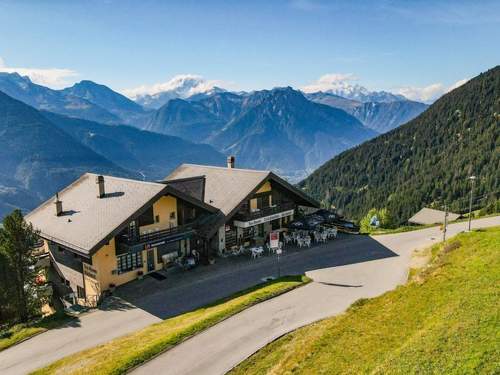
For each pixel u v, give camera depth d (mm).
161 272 41875
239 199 46406
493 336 18750
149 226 41312
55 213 44594
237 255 46281
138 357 24875
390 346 21375
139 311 33938
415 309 24891
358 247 48031
